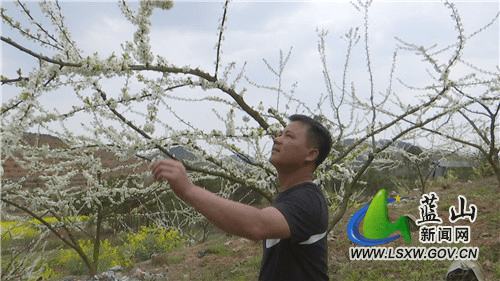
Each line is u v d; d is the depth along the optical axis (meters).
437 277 5.12
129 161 5.65
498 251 5.48
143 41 2.00
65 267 10.23
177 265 8.59
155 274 7.98
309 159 1.60
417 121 4.18
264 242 1.62
